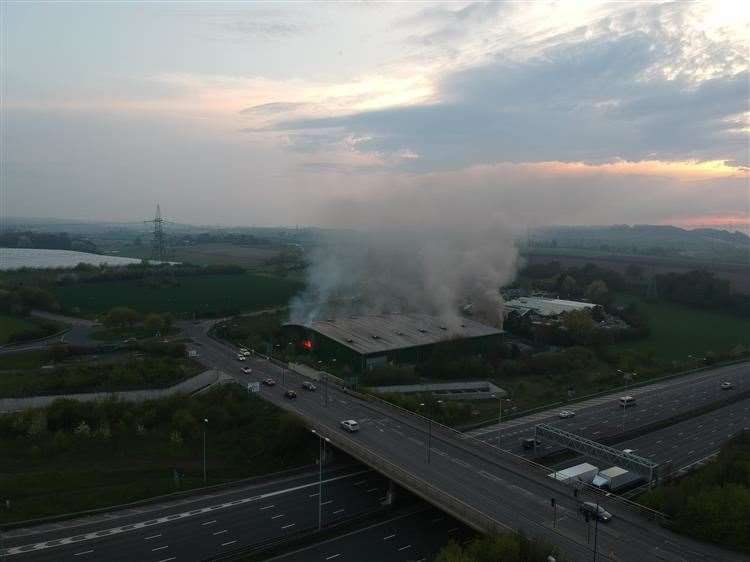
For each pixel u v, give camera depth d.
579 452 95.88
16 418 97.56
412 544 77.56
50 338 164.12
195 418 108.31
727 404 138.75
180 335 176.12
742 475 84.56
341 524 81.75
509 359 173.88
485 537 67.25
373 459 86.38
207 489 90.81
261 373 137.75
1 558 70.12
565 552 63.19
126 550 73.31
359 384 139.50
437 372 154.62
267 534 78.56
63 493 85.00
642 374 161.75
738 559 63.28
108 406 105.19
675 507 72.12
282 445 101.62
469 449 93.12
